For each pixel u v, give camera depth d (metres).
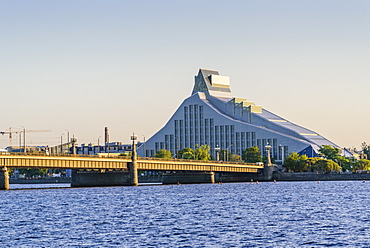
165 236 127.25
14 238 127.06
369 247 112.81
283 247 114.06
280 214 165.88
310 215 162.25
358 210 173.62
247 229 135.88
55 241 122.81
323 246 114.44
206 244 117.75
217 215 165.00
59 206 197.12
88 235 129.75
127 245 117.56
